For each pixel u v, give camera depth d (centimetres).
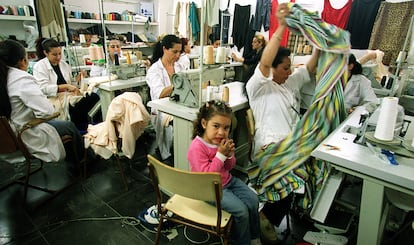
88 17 495
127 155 203
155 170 124
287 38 240
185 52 365
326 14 365
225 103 161
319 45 154
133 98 199
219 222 121
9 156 199
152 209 186
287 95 178
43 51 277
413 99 214
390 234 162
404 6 285
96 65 312
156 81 252
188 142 186
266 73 164
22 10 413
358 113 182
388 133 118
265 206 173
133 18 551
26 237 165
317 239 139
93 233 170
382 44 301
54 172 240
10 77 183
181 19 585
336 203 169
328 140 132
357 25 344
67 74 302
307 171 159
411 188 97
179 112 182
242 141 242
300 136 159
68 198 203
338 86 158
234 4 538
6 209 189
